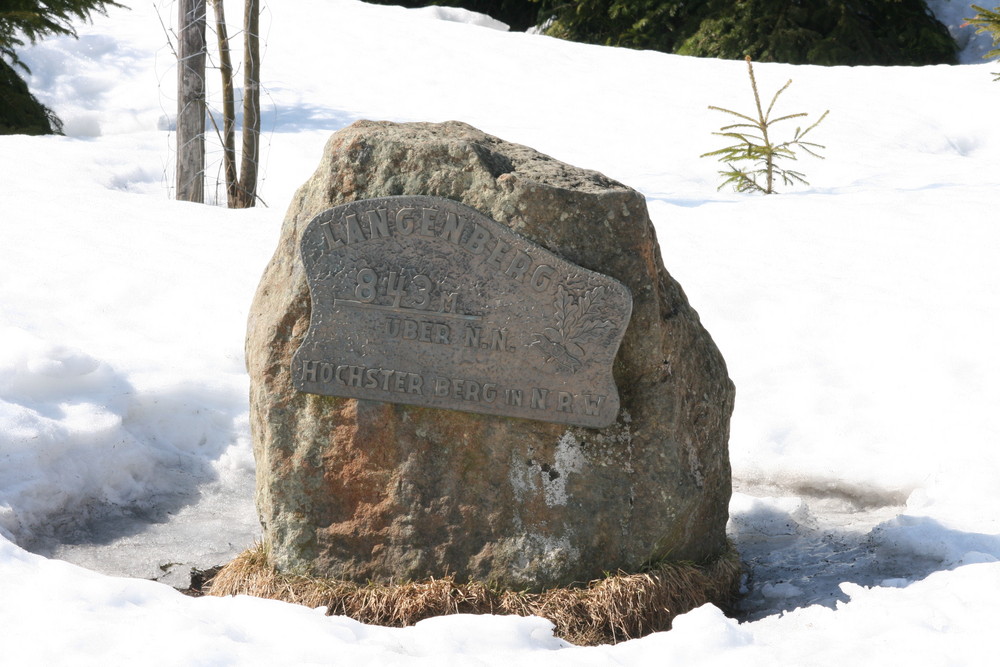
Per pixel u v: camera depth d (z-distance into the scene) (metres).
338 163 4.03
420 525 4.02
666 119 12.80
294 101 13.27
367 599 3.96
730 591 4.33
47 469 4.86
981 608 3.53
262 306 4.21
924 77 14.19
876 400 5.73
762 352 6.14
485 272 3.92
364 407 4.03
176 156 10.06
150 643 3.21
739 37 18.23
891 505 5.15
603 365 3.91
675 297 4.19
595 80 14.31
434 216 3.91
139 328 6.21
